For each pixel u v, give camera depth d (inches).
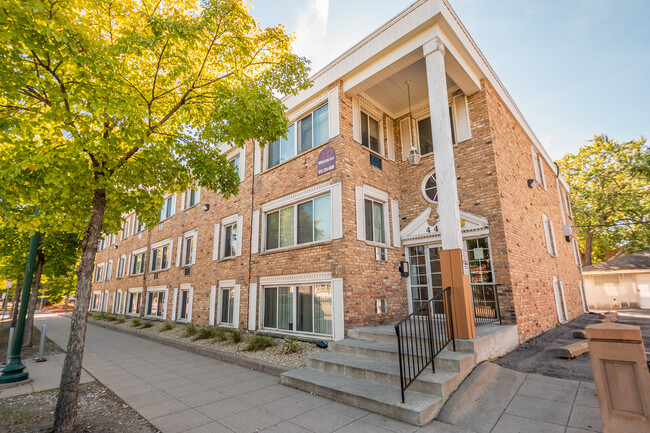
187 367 296.7
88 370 294.7
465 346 219.9
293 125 423.2
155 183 240.4
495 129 351.9
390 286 362.0
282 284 382.0
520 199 381.1
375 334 275.6
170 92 234.8
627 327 117.0
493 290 313.0
